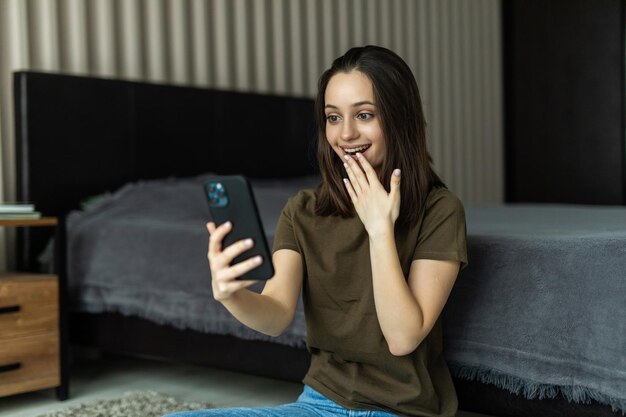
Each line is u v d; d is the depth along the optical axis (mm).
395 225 1348
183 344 2379
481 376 1687
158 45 3520
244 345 2205
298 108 3945
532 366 1603
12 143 3051
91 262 2615
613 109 5254
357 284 1354
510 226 2428
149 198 2826
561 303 1584
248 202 1160
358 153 1280
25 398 2514
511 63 5621
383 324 1252
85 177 3066
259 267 1166
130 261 2514
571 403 1573
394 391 1323
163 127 3340
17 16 3023
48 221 2455
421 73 5043
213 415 1243
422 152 1347
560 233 1871
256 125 3736
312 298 1392
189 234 2406
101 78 3125
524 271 1648
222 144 3580
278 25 4051
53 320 2451
